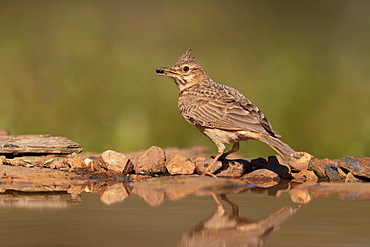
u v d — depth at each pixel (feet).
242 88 58.39
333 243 18.34
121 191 26.89
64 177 30.63
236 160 33.60
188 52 35.86
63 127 51.49
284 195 26.03
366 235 19.20
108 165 32.50
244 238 19.03
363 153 48.42
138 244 18.22
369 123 51.60
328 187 28.66
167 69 35.06
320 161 33.14
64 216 21.56
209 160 33.45
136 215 21.81
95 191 26.84
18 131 50.72
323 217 21.59
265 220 21.17
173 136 49.98
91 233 19.36
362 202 24.35
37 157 33.45
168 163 33.01
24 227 19.99
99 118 52.60
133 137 49.49
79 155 36.99
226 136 32.22
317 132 51.11
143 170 32.91
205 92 33.73
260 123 31.40
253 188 28.19
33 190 27.02
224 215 21.86
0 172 30.68
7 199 24.77
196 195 25.86
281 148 30.30
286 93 56.75
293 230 19.81
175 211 22.50
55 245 18.03
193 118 33.12
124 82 58.85
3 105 53.83
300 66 63.10
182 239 18.81
